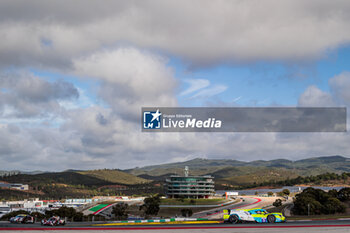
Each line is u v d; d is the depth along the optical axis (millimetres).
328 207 147375
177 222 52094
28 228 42031
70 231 37781
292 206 192500
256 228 37125
